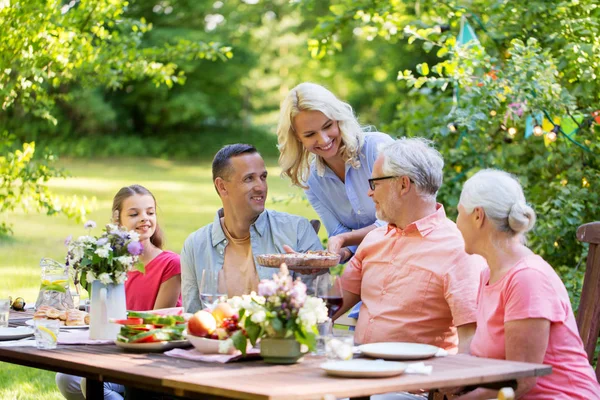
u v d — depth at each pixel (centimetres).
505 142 577
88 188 1727
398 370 241
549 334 278
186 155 2639
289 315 262
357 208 405
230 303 286
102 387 328
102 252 304
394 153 326
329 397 217
